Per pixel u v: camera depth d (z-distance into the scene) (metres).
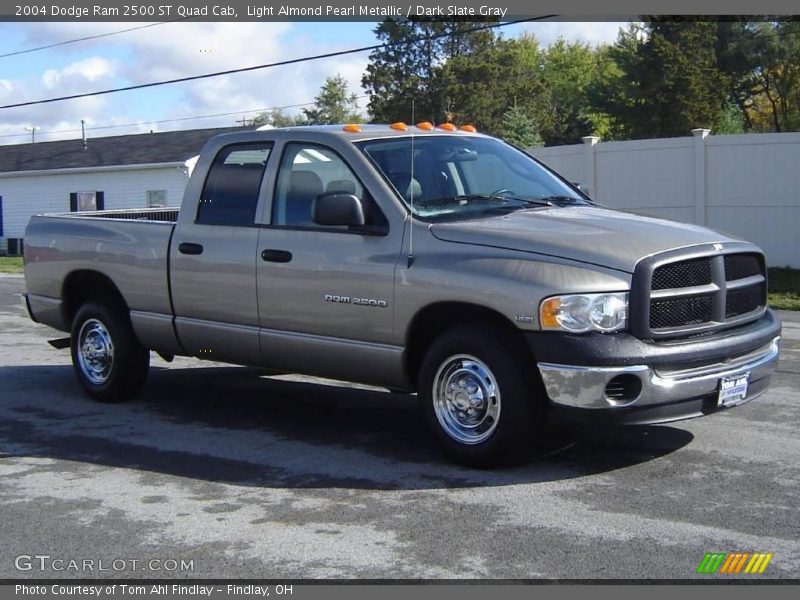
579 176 20.89
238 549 4.77
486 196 6.50
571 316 5.29
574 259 5.41
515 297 5.43
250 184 6.96
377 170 6.29
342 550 4.71
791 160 18.38
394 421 7.41
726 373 5.62
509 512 5.17
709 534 4.80
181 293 7.28
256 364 7.01
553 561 4.51
